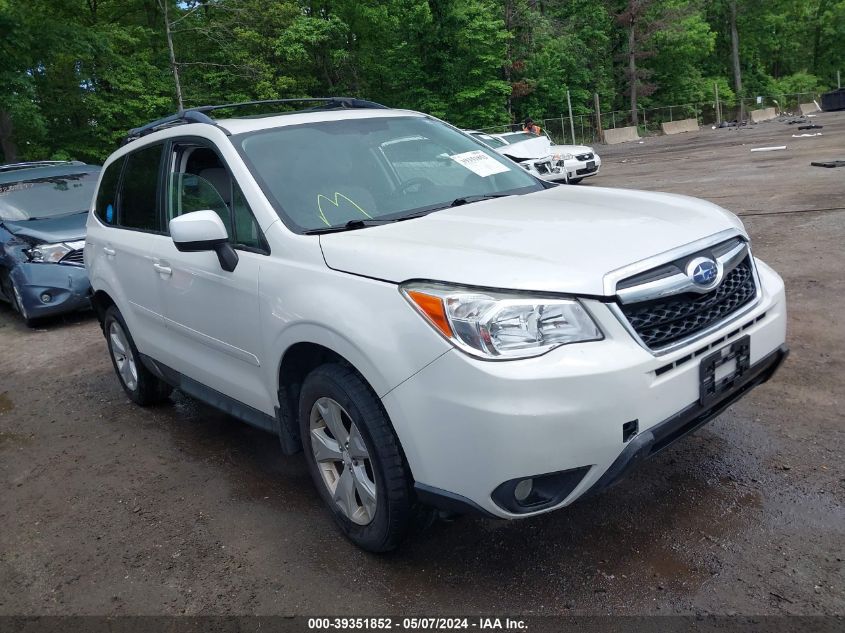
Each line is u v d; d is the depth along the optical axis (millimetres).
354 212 3369
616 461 2445
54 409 5438
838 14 68062
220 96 29141
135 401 5207
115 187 4875
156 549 3303
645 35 46656
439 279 2508
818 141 20062
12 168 9984
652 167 18688
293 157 3588
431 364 2461
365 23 34656
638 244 2664
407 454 2604
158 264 4078
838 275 6164
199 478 3992
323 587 2877
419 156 3893
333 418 2969
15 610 2955
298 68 31641
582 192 3648
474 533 3127
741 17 61125
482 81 32594
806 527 2914
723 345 2732
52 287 7820
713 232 2879
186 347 4074
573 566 2828
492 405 2336
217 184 3689
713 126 46438
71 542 3457
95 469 4266
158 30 29719
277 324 3084
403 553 3037
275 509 3549
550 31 40438
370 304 2670
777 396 4129
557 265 2506
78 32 22516
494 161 4098
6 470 4422
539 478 2490
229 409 3832
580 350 2398
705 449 3625
